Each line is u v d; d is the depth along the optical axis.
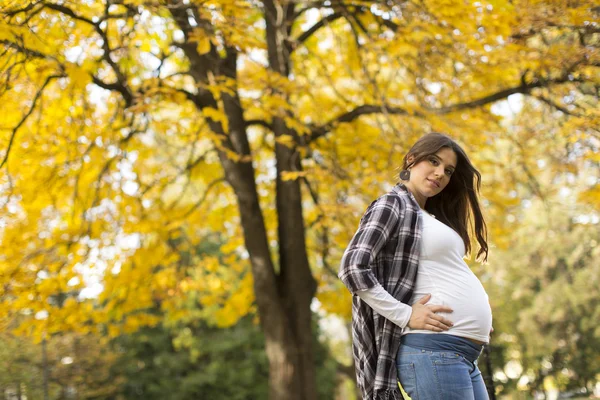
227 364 22.78
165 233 9.46
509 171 9.75
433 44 7.33
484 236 3.09
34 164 7.96
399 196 2.66
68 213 9.05
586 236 22.28
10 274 7.59
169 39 8.76
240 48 6.61
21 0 5.70
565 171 9.11
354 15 8.00
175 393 22.81
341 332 31.38
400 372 2.54
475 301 2.59
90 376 21.00
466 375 2.51
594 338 24.59
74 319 8.50
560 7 6.08
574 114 7.14
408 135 7.71
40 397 18.97
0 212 7.25
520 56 6.73
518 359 27.19
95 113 8.95
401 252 2.59
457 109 8.02
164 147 10.75
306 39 9.58
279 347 8.73
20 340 17.77
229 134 9.06
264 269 8.91
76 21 7.09
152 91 6.96
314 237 11.09
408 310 2.48
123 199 9.20
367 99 8.89
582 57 6.41
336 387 25.14
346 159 9.14
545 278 24.78
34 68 6.52
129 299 9.54
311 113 9.59
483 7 6.31
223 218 10.47
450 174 2.78
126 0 6.29
